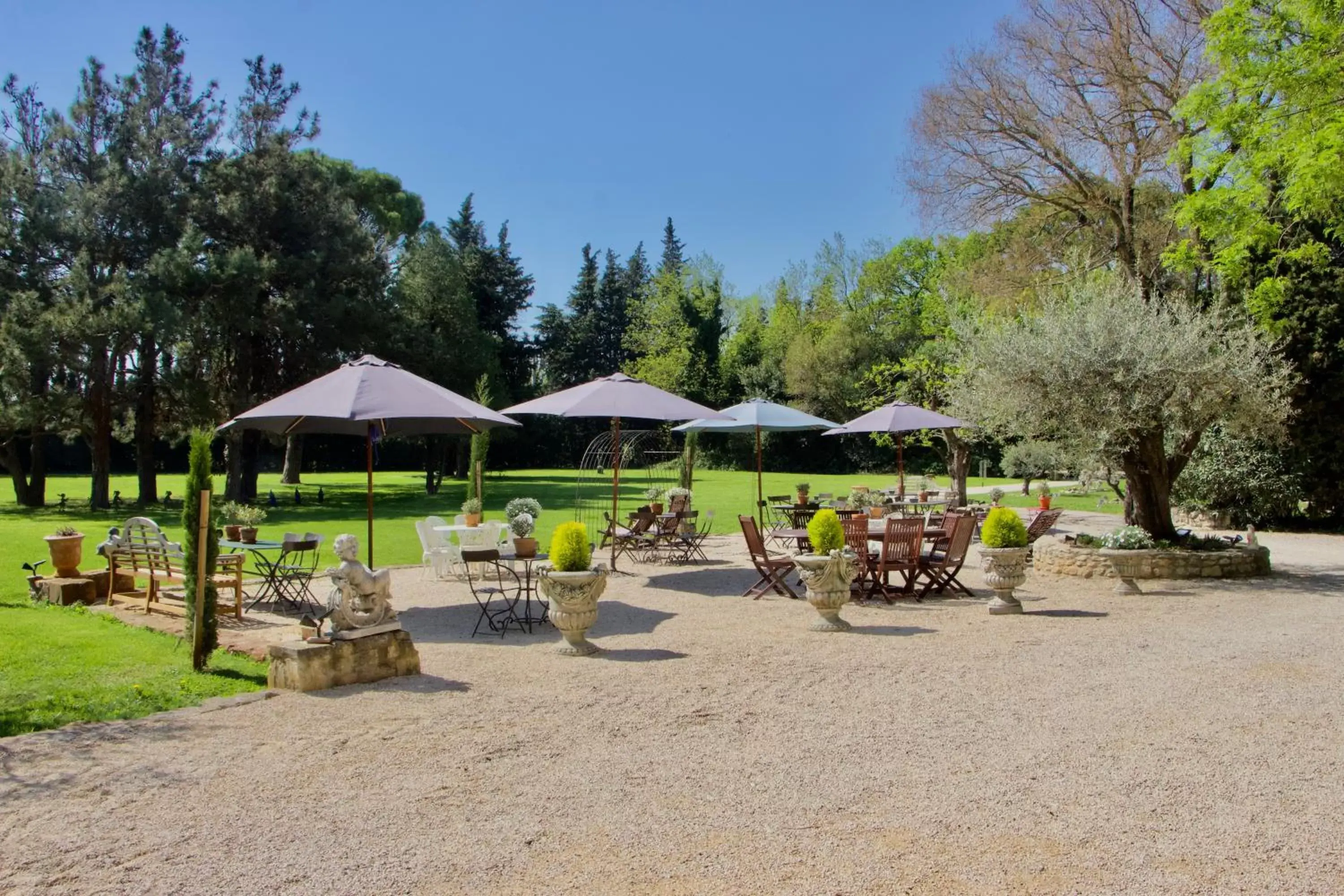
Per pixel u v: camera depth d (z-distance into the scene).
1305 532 17.91
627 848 3.72
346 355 28.42
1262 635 8.07
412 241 42.72
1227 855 3.63
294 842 3.79
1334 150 11.37
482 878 3.46
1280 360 13.71
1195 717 5.54
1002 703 5.89
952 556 10.57
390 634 6.62
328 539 17.39
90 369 23.97
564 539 7.54
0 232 24.09
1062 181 17.48
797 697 6.07
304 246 27.61
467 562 8.58
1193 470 18.73
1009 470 26.39
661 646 7.78
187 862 3.59
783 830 3.90
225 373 27.97
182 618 8.79
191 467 7.14
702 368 50.88
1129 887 3.37
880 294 47.34
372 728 5.36
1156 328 11.43
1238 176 13.70
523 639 8.12
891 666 6.96
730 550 15.56
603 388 11.69
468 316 40.09
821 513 8.60
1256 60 13.02
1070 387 11.41
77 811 4.12
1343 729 5.27
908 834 3.85
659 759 4.82
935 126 17.98
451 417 9.13
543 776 4.57
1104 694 6.11
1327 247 15.20
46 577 10.30
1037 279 17.52
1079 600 10.27
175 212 25.31
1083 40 16.23
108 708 5.86
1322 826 3.90
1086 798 4.24
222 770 4.65
